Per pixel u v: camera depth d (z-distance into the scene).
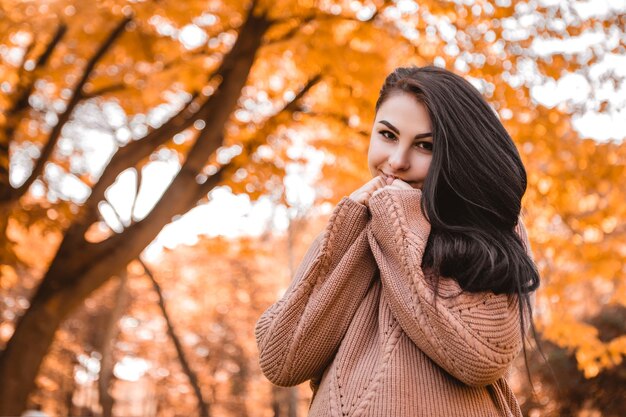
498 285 1.57
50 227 6.86
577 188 6.80
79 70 8.23
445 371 1.58
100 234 17.42
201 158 7.16
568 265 7.95
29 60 7.75
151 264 22.52
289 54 7.40
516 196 1.69
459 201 1.70
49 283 7.05
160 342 26.23
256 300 23.84
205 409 16.80
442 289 1.57
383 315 1.65
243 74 7.00
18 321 7.06
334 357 1.69
